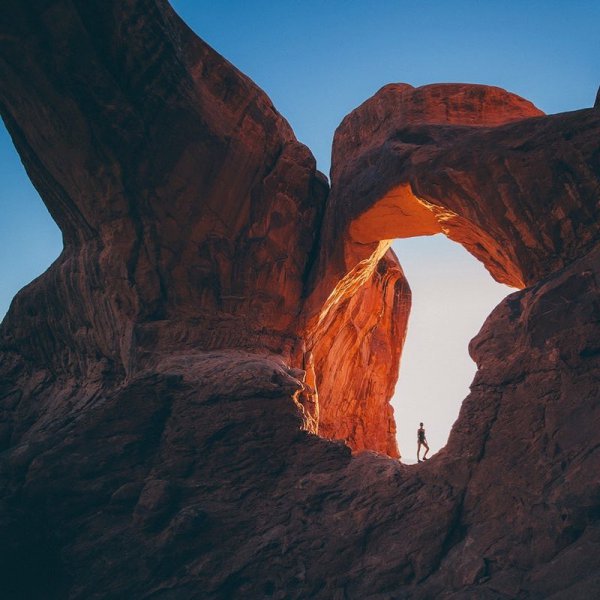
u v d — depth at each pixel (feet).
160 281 59.00
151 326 57.88
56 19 49.90
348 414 84.79
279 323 65.16
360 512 41.52
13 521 43.45
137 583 41.04
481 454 39.73
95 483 46.01
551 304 40.47
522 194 46.01
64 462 46.47
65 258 66.95
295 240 67.46
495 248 53.06
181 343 58.08
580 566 30.81
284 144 67.92
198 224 60.85
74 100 53.01
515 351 41.73
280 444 47.32
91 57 52.39
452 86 60.13
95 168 56.24
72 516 45.24
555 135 44.88
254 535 42.75
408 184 55.21
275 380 50.52
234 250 63.00
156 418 49.29
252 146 63.98
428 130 55.72
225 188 62.18
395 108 63.05
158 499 44.09
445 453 41.47
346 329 81.20
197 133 59.26
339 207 65.46
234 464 46.65
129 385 50.06
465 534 37.70
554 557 32.86
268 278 64.54
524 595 31.94
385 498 41.83
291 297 66.44
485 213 49.14
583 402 36.73
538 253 46.39
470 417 41.39
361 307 83.66
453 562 36.32
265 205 65.16
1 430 65.21
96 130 54.49
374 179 60.18
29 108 54.08
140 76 55.01
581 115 44.45
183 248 60.03
